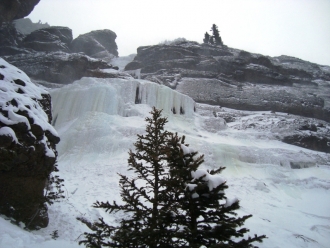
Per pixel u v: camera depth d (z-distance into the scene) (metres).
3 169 6.61
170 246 4.08
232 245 3.98
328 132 36.09
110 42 77.38
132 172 15.45
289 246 9.25
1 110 7.08
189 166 4.32
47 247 5.94
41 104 9.27
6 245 4.96
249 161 20.52
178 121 27.66
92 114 22.91
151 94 27.86
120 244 4.28
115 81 27.78
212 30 71.12
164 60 51.25
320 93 52.84
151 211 4.56
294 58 76.56
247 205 13.61
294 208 14.30
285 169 20.39
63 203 9.53
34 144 7.23
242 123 33.62
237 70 49.78
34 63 42.03
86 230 8.24
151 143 5.13
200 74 45.47
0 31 52.12
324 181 19.39
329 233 10.86
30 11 41.59
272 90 46.34
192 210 4.18
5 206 6.70
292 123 33.72
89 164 17.30
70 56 42.88
